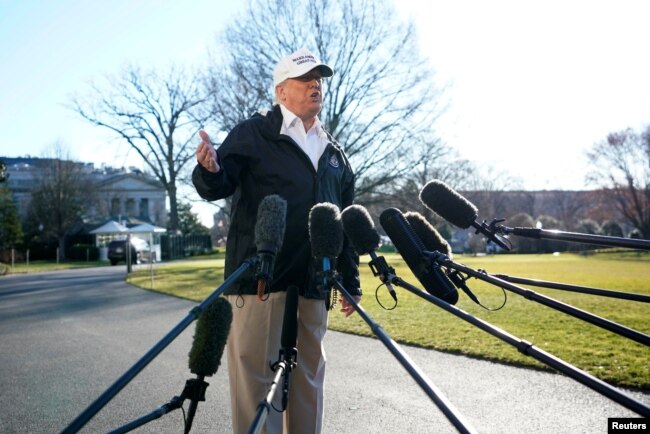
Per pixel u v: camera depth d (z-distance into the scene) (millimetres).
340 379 5359
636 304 8969
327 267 2547
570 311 2047
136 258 39000
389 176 29172
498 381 5031
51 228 55969
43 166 57312
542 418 4129
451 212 2814
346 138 29234
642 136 48594
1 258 46625
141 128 43250
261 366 3150
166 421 4449
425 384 1643
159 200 74938
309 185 3250
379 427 4141
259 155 3223
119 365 6418
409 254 2639
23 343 8070
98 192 64500
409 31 29094
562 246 42625
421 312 8852
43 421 4574
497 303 9391
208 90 30781
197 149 2773
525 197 64688
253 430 1809
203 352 2184
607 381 4750
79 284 19516
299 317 3275
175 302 12242
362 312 2080
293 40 28719
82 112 41906
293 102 3322
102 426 4406
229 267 3273
